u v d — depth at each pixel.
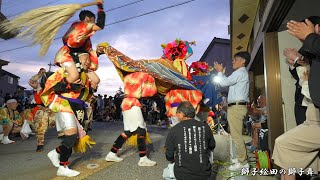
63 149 3.85
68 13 3.59
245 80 4.34
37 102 6.12
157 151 5.87
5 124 7.62
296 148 2.79
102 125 13.51
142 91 4.52
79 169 4.27
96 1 3.87
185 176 2.74
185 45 4.95
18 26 3.46
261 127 5.52
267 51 5.01
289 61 3.70
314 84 2.53
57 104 3.91
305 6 4.88
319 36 2.46
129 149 5.95
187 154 2.77
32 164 4.75
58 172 3.90
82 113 4.04
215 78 4.66
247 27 9.01
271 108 4.86
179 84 4.23
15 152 6.03
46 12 3.53
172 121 4.39
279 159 2.88
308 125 2.80
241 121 4.29
